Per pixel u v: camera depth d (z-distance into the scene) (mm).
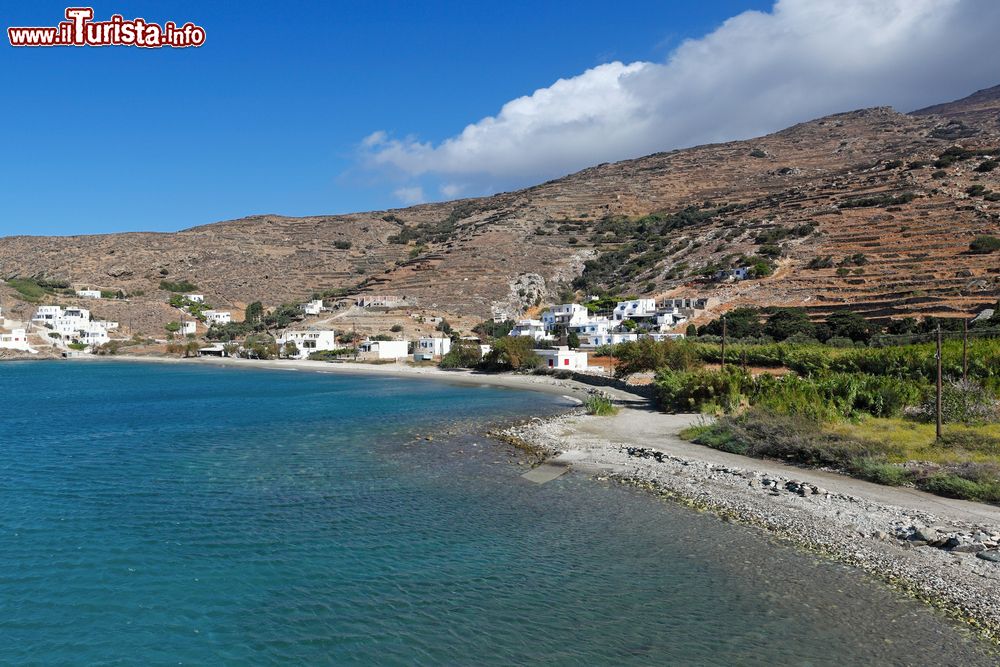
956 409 41344
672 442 41344
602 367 98062
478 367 111812
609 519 25188
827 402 44969
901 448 32906
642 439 42562
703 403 55594
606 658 15312
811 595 18281
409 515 25984
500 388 85125
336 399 71188
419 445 41281
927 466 29297
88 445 41750
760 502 26484
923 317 95562
